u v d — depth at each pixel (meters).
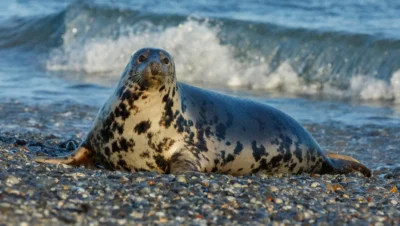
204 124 31.38
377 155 42.28
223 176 28.77
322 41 72.00
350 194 28.91
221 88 69.12
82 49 81.69
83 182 26.17
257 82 69.88
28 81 67.88
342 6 93.25
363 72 67.50
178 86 31.06
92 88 64.88
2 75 71.69
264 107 34.47
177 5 96.25
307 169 34.75
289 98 63.03
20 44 91.94
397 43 67.81
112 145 30.38
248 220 23.66
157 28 84.12
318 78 69.56
